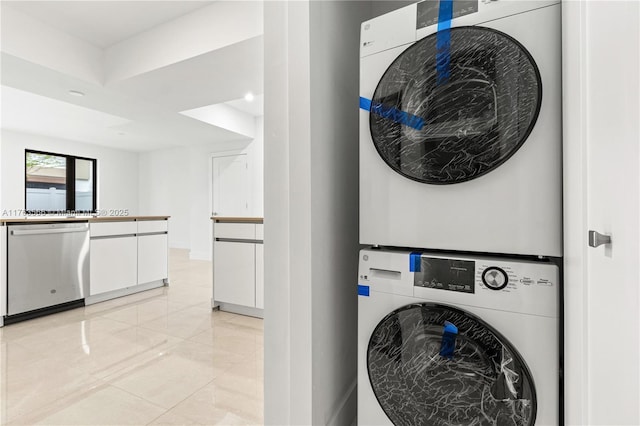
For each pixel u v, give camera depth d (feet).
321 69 3.70
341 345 4.24
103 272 11.19
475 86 3.00
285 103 3.49
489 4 2.96
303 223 3.42
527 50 2.80
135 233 12.33
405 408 3.27
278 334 3.53
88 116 16.15
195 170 21.44
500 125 2.89
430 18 3.23
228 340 7.84
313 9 3.50
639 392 1.19
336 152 4.11
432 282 3.17
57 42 9.26
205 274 16.24
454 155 3.09
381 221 3.51
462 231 3.11
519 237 2.87
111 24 9.18
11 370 6.31
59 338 7.93
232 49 8.38
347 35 4.55
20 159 19.93
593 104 1.75
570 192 2.32
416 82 3.26
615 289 1.42
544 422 2.73
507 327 2.86
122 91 11.08
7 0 7.97
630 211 1.25
